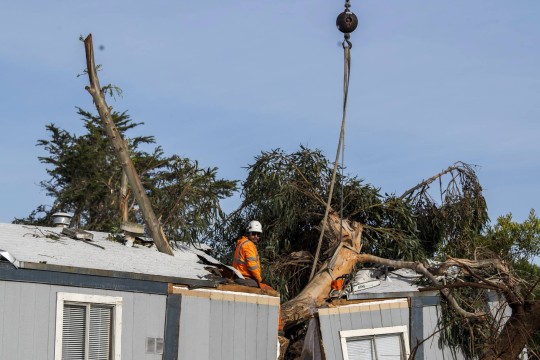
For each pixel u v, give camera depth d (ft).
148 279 55.67
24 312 50.16
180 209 72.08
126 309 54.70
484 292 70.03
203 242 76.79
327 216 71.92
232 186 102.53
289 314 66.90
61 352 51.26
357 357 64.90
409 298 66.28
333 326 64.34
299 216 76.07
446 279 69.31
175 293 56.95
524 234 83.20
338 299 66.54
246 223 77.77
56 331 51.13
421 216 77.92
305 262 75.36
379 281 69.92
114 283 54.19
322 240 76.48
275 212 74.90
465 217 76.28
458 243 76.64
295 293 75.92
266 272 73.51
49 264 51.08
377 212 76.33
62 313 51.67
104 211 120.67
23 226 62.64
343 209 76.79
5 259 49.88
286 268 74.95
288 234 77.46
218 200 74.02
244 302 60.95
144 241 67.15
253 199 76.95
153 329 55.88
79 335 52.65
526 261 82.53
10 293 49.83
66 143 133.18
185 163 74.08
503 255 75.46
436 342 66.85
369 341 65.41
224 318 59.62
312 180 76.38
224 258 77.15
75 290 52.54
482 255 71.36
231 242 78.28
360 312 65.31
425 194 77.30
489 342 65.41
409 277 71.10
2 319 49.29
